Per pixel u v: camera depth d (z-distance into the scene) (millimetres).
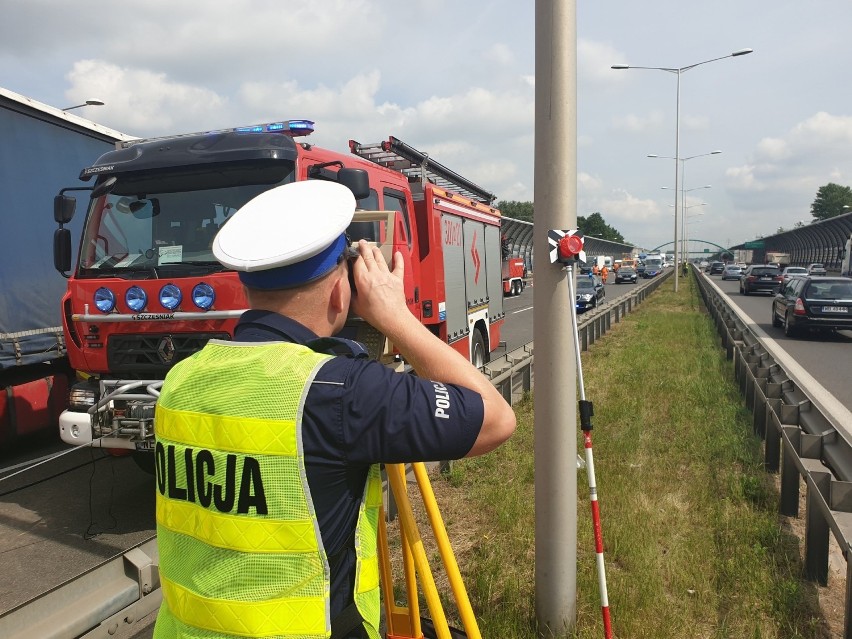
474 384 1339
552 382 3080
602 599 2963
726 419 7020
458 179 9242
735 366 9523
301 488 1190
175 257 4746
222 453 1229
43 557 4410
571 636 3135
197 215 4793
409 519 1664
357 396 1213
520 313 24969
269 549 1198
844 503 3373
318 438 1205
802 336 17828
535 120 3043
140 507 5277
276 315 1351
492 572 3678
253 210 1397
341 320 1414
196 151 4836
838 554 4246
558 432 3092
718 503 4773
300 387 1217
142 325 4621
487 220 10266
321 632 1199
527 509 4660
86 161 7246
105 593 1978
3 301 6078
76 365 4875
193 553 1266
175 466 1306
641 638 3170
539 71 2992
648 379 9375
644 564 3773
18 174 6355
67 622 1833
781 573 3828
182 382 1331
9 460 6598
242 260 1289
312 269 1323
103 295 4699
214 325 4477
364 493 1307
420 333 1393
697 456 5879
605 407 7543
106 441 4574
